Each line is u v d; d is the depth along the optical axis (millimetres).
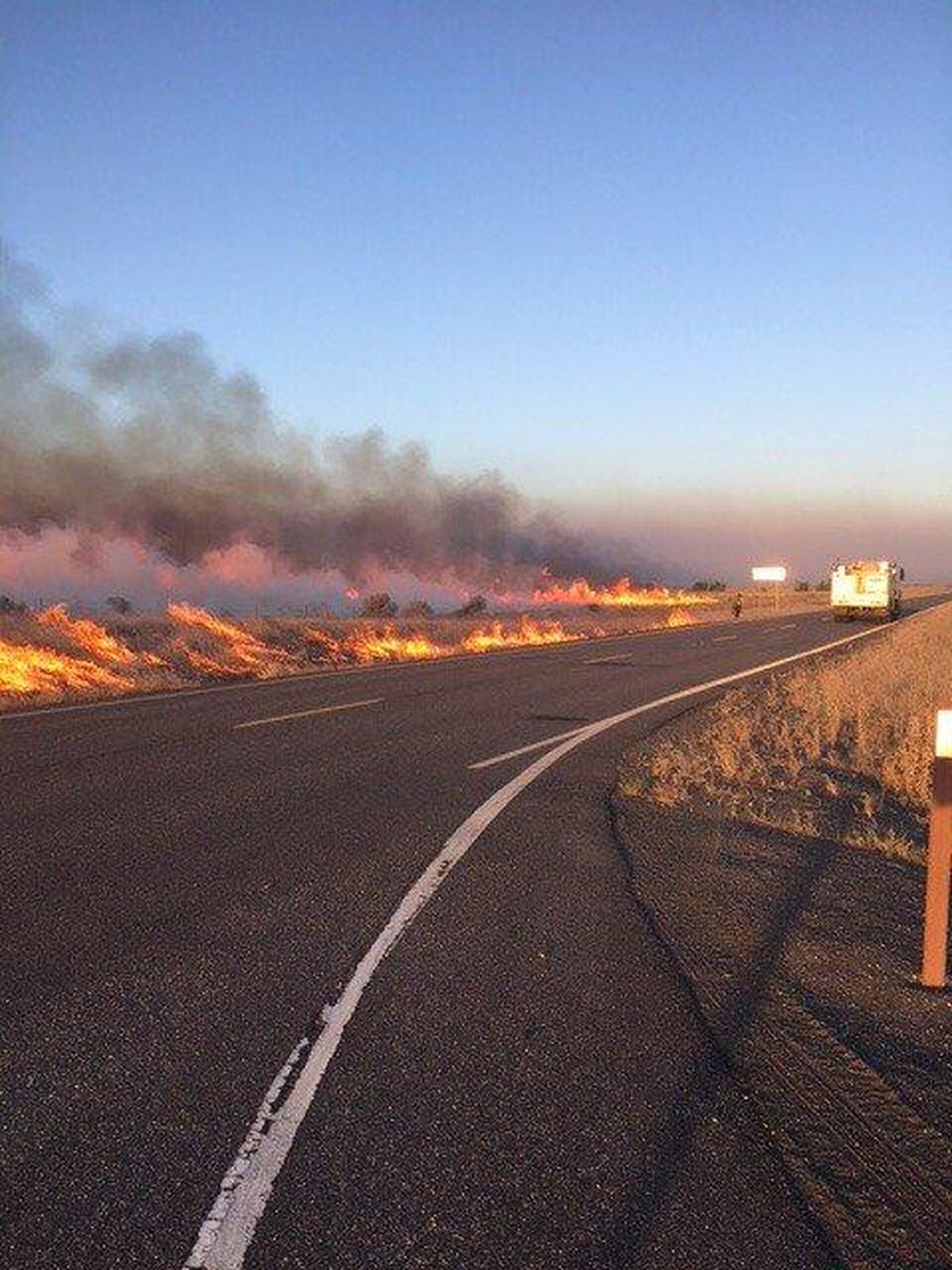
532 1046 4367
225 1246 3029
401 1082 4031
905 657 21516
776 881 7012
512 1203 3271
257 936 5633
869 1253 3078
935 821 5266
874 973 5383
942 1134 3791
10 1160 3451
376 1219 3172
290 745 12008
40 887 6422
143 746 11656
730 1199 3318
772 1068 4246
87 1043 4316
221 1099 3869
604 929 5867
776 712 15359
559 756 11469
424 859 7223
